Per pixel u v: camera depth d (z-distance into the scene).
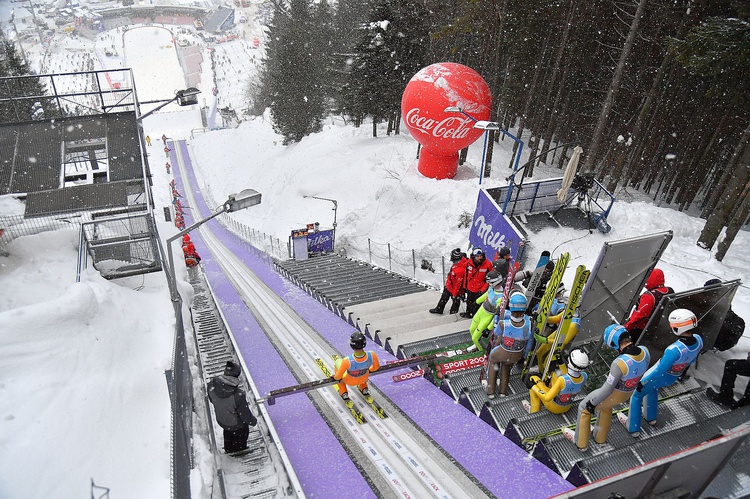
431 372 9.30
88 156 16.62
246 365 10.77
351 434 8.07
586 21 28.98
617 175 25.77
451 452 7.34
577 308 7.73
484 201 16.19
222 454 8.09
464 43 36.34
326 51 52.44
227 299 16.94
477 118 22.83
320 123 51.75
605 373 8.16
